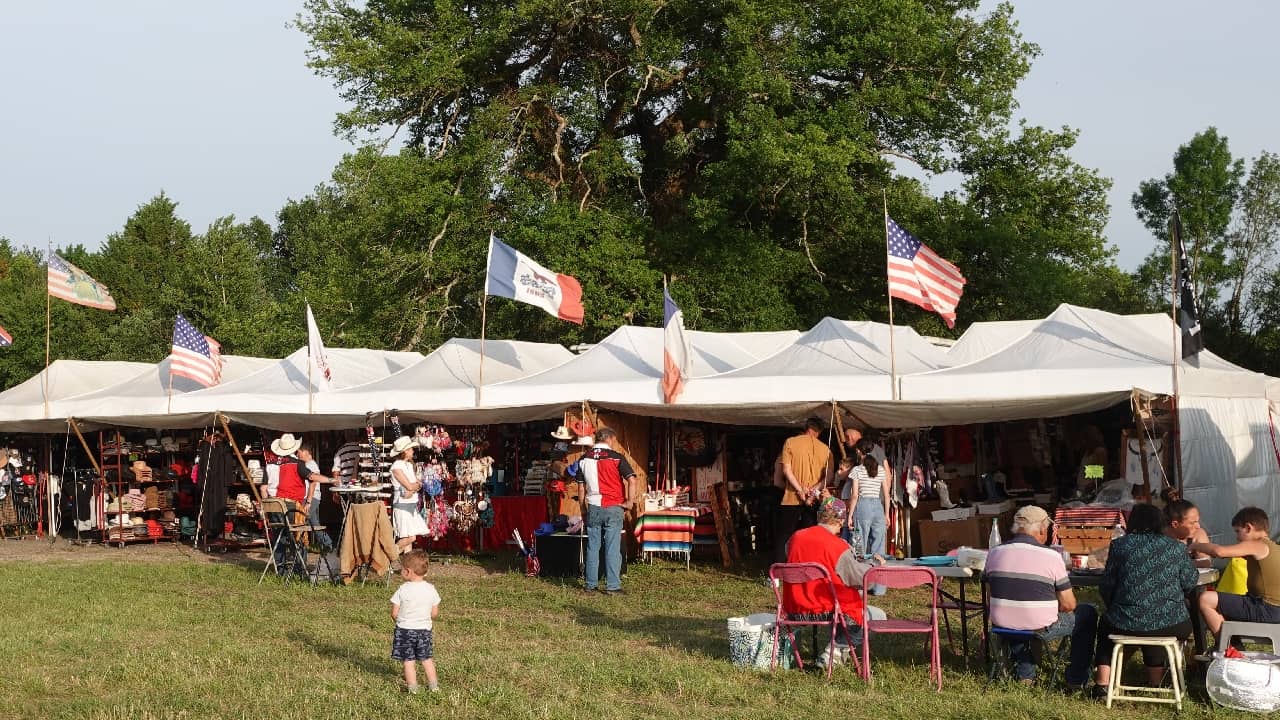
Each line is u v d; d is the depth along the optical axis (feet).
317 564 45.09
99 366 78.89
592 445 46.19
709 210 90.68
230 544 60.59
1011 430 57.00
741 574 48.37
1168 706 24.79
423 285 94.43
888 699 25.48
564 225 88.74
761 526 57.47
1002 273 94.58
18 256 188.03
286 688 26.78
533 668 29.01
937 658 26.86
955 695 25.80
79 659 30.83
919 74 94.73
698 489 54.44
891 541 47.57
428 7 98.89
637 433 53.11
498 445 58.18
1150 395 41.75
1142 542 25.14
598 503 43.39
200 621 37.17
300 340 120.57
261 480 62.49
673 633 34.24
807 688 26.43
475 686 26.84
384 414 55.36
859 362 53.01
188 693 26.43
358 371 69.46
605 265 87.61
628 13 92.12
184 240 192.65
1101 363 46.98
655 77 97.50
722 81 90.94
